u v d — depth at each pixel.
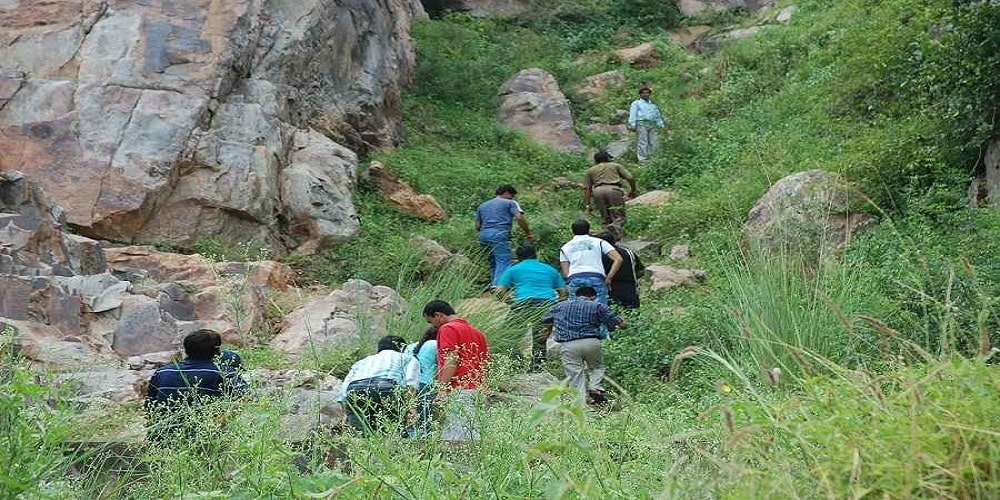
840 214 11.84
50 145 13.16
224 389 4.98
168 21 14.54
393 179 16.08
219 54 14.41
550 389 3.17
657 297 12.17
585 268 11.24
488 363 5.40
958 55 12.57
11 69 13.71
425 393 4.50
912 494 2.71
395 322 10.49
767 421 3.12
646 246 14.56
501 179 17.38
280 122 14.84
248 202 13.55
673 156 18.25
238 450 3.88
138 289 10.38
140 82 13.89
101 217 12.75
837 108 16.73
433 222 15.70
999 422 2.77
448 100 20.27
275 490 3.78
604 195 15.50
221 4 14.94
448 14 24.34
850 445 2.81
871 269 9.48
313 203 14.27
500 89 20.97
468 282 12.30
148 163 13.14
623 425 3.94
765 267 8.96
